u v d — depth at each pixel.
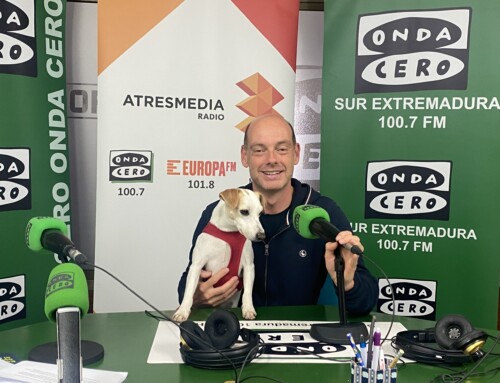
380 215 2.96
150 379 1.30
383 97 2.92
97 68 3.10
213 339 1.42
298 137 3.52
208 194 3.01
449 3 2.81
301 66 3.48
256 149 2.23
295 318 1.81
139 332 1.64
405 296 2.95
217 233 1.87
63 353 0.98
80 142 3.37
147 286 2.97
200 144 3.00
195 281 1.85
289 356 1.45
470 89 2.81
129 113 2.92
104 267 2.92
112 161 2.91
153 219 2.97
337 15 2.97
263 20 3.01
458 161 2.84
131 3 2.90
